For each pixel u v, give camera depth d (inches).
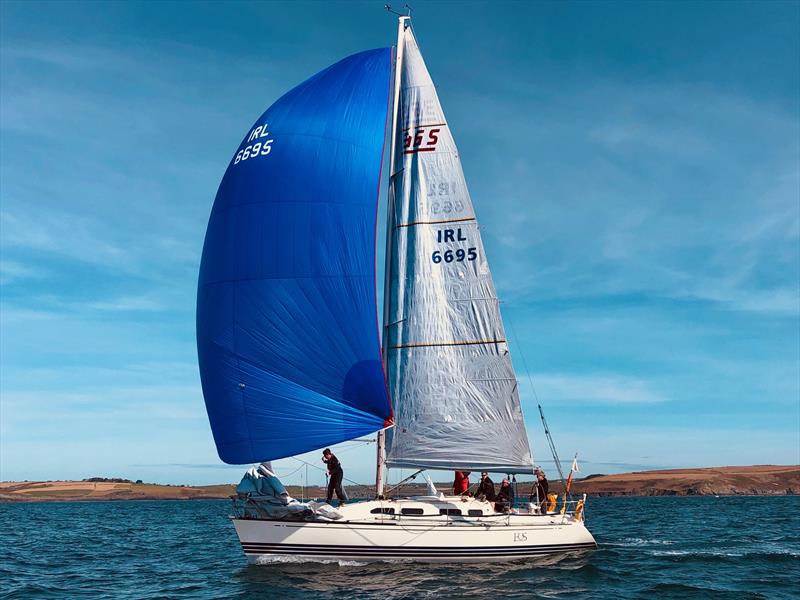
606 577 706.8
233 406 752.3
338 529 706.8
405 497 772.6
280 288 761.6
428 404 809.5
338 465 755.4
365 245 778.8
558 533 781.3
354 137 802.8
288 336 753.0
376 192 794.8
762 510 2608.3
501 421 807.1
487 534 738.2
